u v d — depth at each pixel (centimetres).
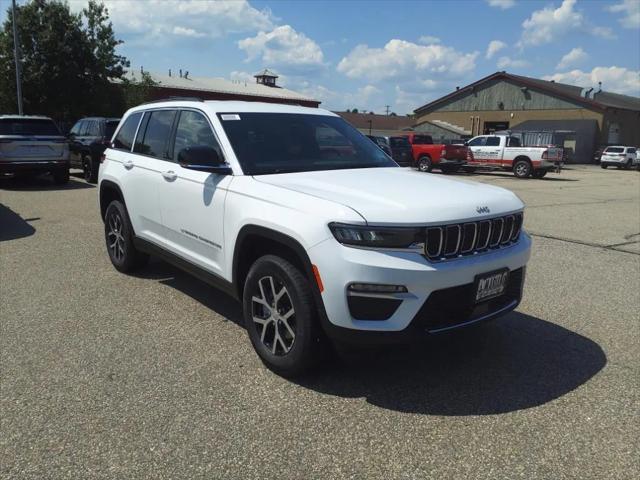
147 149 543
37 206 1098
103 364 386
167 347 416
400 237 318
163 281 585
